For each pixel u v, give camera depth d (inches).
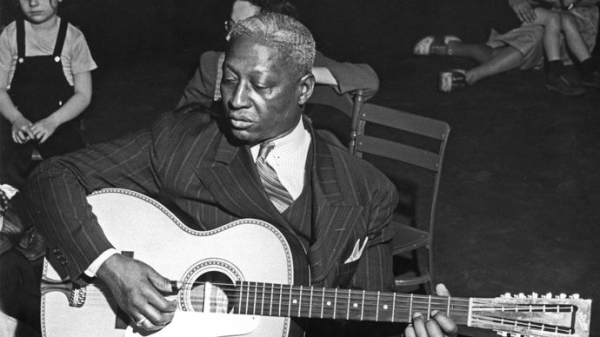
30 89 213.5
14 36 213.0
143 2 335.9
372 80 175.9
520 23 305.4
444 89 295.4
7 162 212.1
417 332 121.5
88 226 127.5
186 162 130.9
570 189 235.1
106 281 125.6
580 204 228.2
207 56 171.9
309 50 124.7
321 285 130.3
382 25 341.4
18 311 160.7
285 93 123.7
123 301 124.5
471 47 311.9
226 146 130.7
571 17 298.8
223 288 127.5
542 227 217.0
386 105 286.8
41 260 162.9
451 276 195.8
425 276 171.5
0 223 162.2
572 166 247.3
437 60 321.7
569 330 119.4
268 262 128.7
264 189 128.9
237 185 129.3
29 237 162.9
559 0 302.0
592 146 258.5
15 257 161.9
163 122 134.6
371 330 142.6
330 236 129.8
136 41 322.7
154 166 132.0
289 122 126.6
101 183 131.5
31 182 131.0
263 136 125.9
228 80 123.5
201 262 129.0
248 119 123.7
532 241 211.0
